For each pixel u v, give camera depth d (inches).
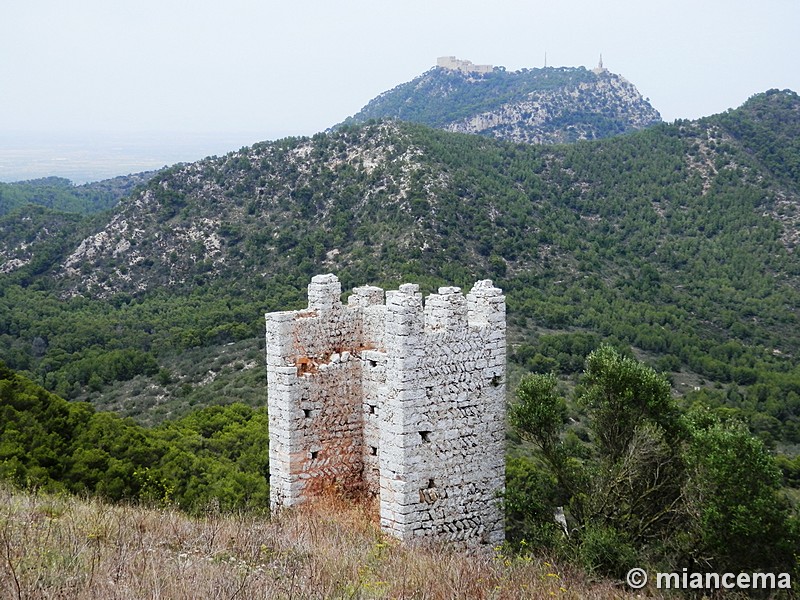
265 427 2054.6
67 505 1032.2
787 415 2522.1
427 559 891.4
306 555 871.1
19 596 604.4
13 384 1708.9
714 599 1035.3
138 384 3061.0
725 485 1063.6
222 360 3129.9
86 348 3432.6
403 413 960.3
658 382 1253.1
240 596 687.1
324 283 1086.4
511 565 943.0
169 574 733.9
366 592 757.9
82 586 672.4
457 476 1008.2
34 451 1494.8
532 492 1245.7
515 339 3056.1
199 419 2223.2
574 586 929.5
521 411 1286.9
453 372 1002.1
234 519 1027.9
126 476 1515.7
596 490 1216.8
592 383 1307.8
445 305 997.8
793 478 1824.6
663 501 1203.2
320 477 1068.5
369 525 1013.2
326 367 1073.5
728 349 3117.6
